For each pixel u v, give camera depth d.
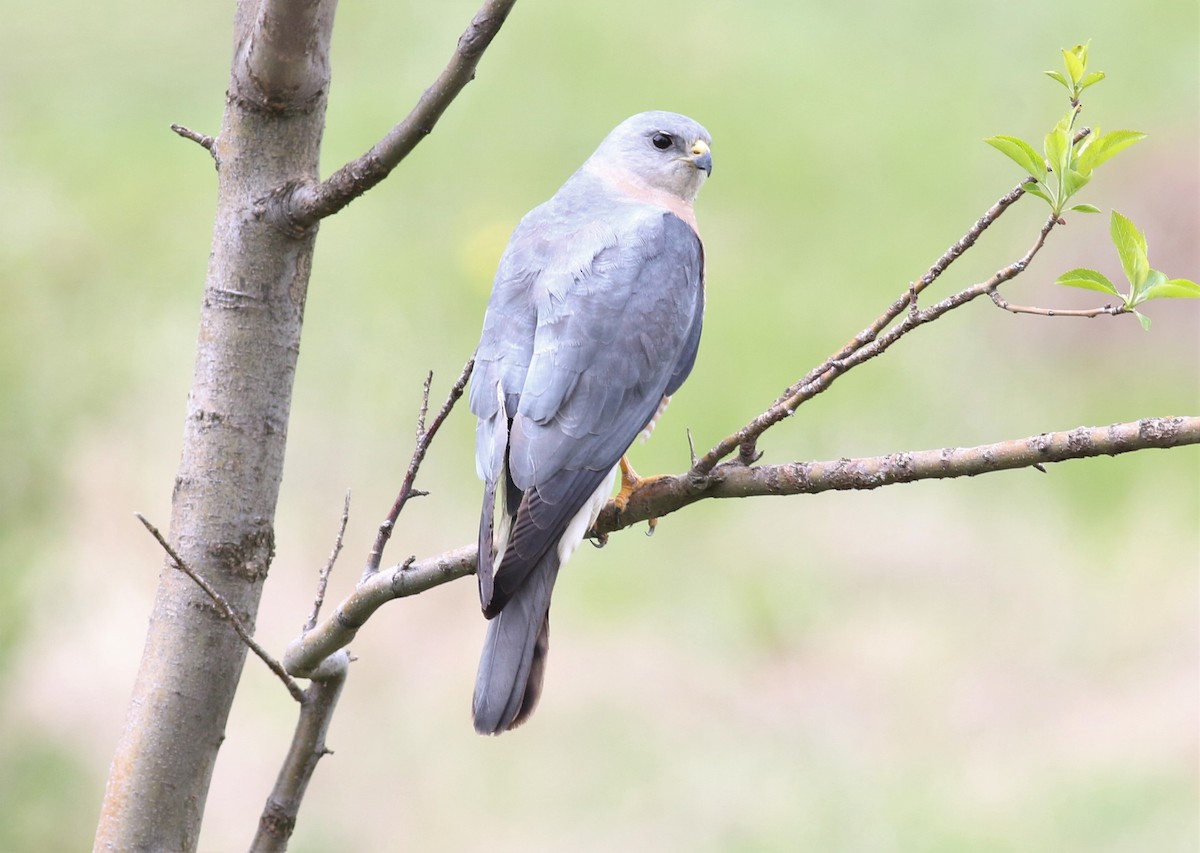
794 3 22.31
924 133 19.58
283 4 4.59
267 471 4.93
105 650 11.07
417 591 4.96
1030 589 13.57
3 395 9.28
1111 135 4.25
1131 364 15.88
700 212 18.48
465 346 15.79
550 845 11.30
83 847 9.41
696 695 12.71
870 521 14.47
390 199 17.98
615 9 21.81
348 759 11.84
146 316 14.80
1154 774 11.32
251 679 12.41
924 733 12.20
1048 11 21.83
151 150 16.47
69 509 10.05
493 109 19.67
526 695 5.52
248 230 4.83
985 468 4.49
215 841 10.96
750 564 14.05
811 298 16.95
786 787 11.75
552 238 6.70
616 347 6.27
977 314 16.62
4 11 14.43
